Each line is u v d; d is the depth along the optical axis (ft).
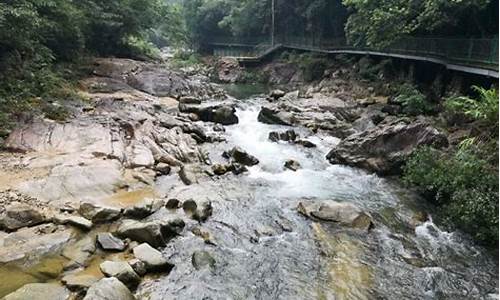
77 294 18.65
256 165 41.86
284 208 31.27
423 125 39.86
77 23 72.23
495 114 36.37
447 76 64.95
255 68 141.08
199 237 25.76
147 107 58.44
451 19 57.72
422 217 30.45
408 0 62.18
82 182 30.35
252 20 153.69
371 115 60.13
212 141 48.93
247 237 26.40
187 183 34.40
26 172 31.19
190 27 203.92
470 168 30.22
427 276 23.18
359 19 75.00
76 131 41.09
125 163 36.19
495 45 47.32
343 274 22.98
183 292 20.29
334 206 30.17
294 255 24.66
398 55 76.74
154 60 112.57
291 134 51.52
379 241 26.91
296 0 122.42
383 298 21.09
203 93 78.74
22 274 20.10
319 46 114.42
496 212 26.30
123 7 93.86
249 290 21.04
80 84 66.23
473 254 25.80
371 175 39.50
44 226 24.47
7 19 44.57
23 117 41.81
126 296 18.56
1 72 47.47
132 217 27.02
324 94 82.12
